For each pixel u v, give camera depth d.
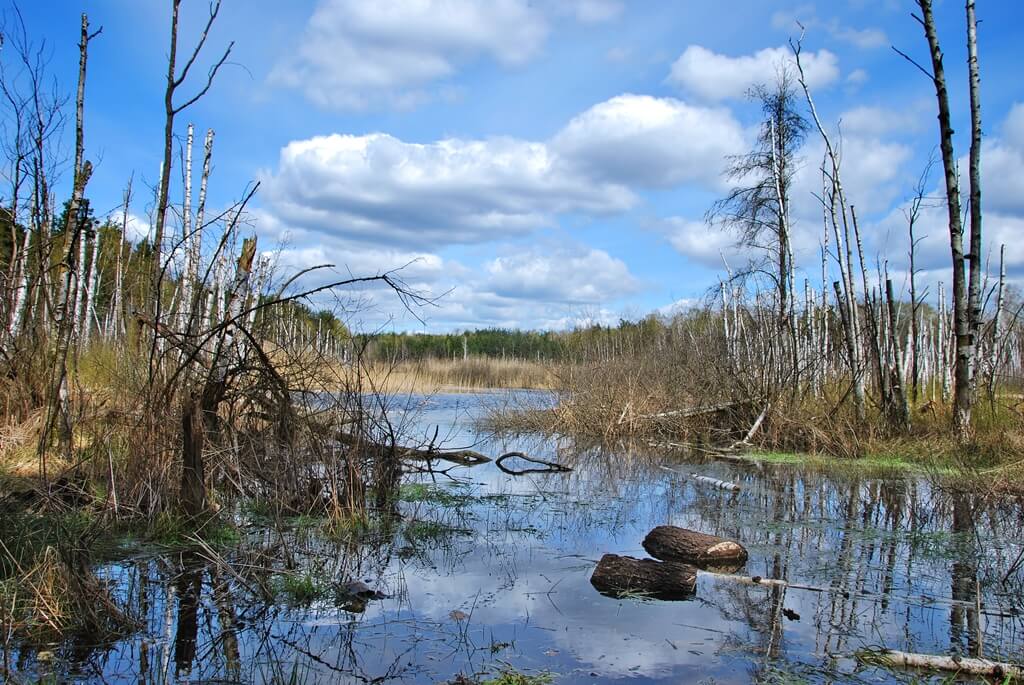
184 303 10.20
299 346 8.55
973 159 11.72
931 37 12.13
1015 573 5.91
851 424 13.91
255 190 7.38
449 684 3.90
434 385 26.00
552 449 14.98
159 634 4.57
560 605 5.21
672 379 17.66
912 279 14.98
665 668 4.14
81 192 8.92
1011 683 3.94
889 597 5.39
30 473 7.63
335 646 4.43
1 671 3.94
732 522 8.00
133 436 7.27
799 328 17.56
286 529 7.29
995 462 10.74
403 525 7.76
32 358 8.99
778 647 4.46
